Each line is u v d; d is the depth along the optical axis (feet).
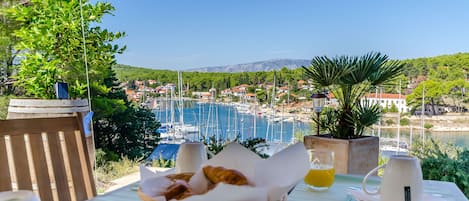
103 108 13.75
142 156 13.76
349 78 9.89
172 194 2.13
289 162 2.29
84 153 4.64
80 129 4.68
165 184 2.28
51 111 8.23
